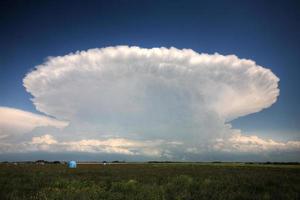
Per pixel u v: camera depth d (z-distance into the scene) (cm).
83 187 2031
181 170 4875
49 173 3659
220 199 1561
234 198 1582
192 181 2508
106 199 1535
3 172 3653
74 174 3562
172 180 2591
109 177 3053
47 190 1808
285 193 1775
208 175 3466
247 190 1925
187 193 1706
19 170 4284
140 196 1593
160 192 1728
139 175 3434
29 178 2742
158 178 2917
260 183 2384
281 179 2822
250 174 3681
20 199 1494
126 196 1591
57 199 1502
